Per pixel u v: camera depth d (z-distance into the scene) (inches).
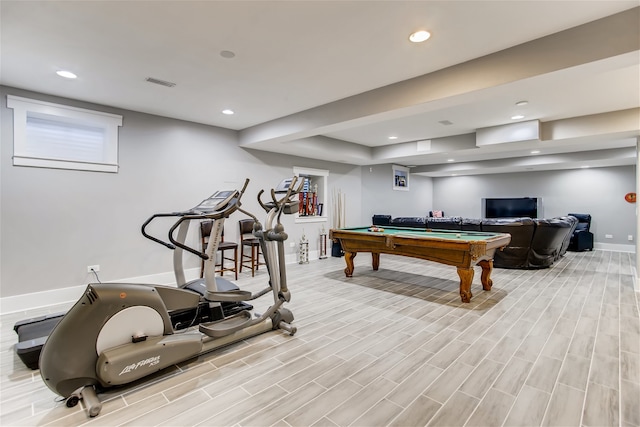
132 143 160.4
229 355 92.0
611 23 82.4
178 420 64.1
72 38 91.8
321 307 134.2
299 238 247.9
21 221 130.6
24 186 131.2
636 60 84.4
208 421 63.7
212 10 78.7
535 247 203.2
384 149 259.3
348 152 242.7
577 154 255.3
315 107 156.5
